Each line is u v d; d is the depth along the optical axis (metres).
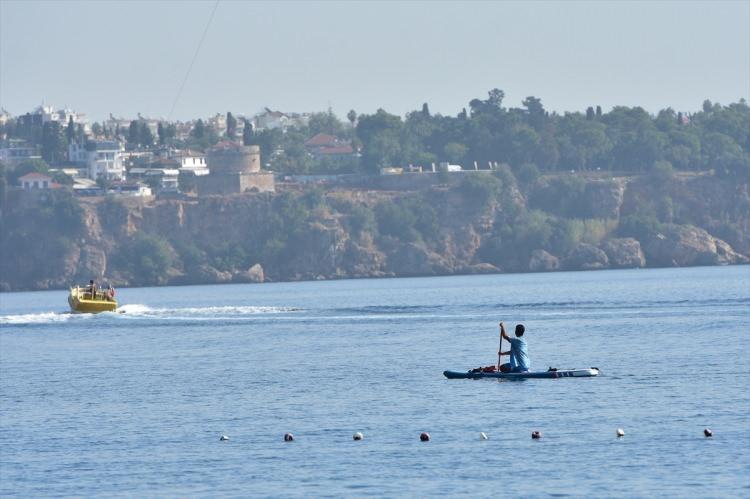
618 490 158.25
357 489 163.25
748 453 174.50
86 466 181.88
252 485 167.25
